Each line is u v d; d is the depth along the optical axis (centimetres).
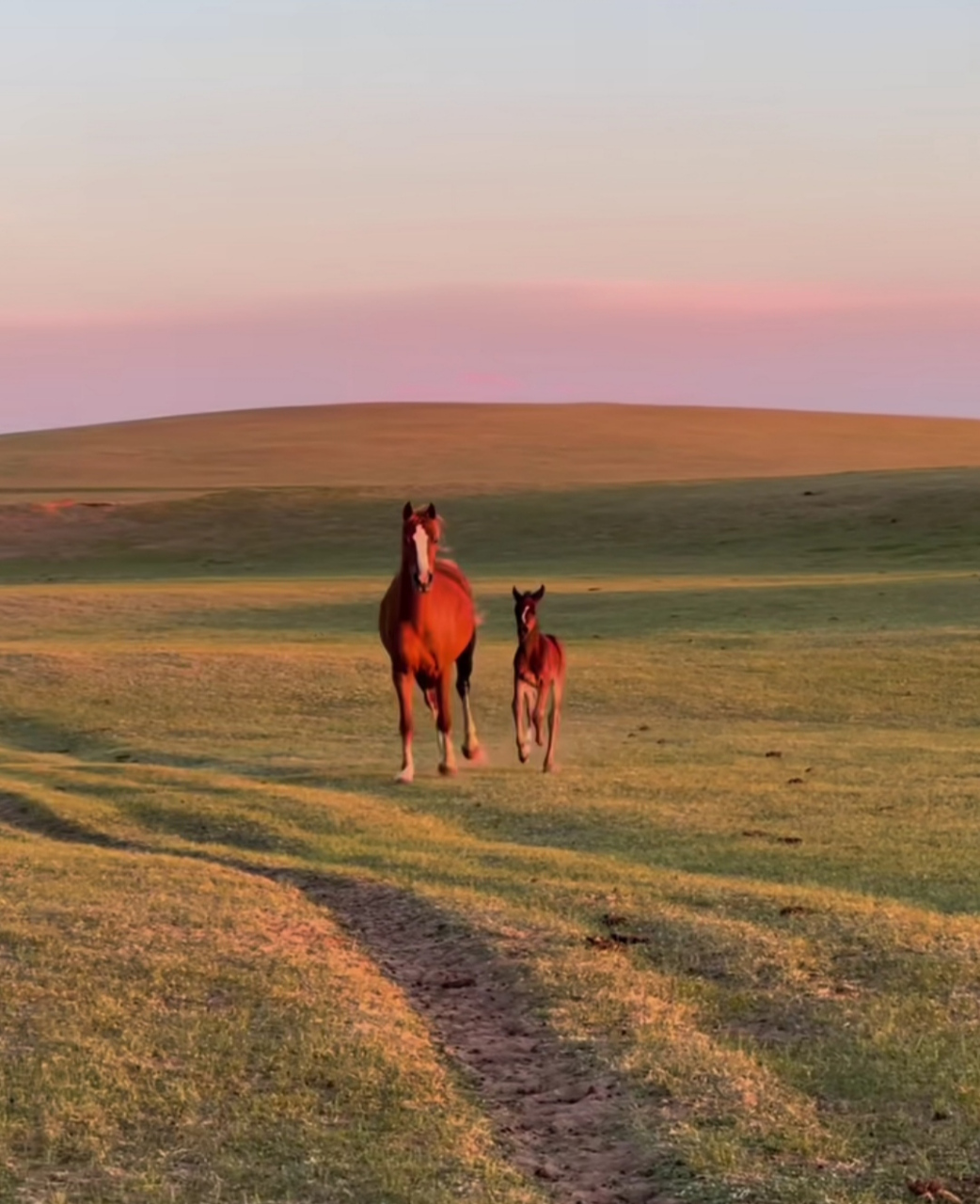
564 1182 705
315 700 2862
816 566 5525
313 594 4706
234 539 7125
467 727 2141
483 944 1084
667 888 1254
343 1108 783
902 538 6103
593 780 1919
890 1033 873
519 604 2012
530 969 1012
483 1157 723
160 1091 805
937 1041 859
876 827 1562
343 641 3675
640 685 2869
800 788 1817
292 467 11369
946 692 2702
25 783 2042
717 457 12212
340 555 6706
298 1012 924
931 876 1324
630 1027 898
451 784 1928
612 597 4325
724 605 4047
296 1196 682
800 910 1152
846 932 1077
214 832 1675
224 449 12812
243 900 1239
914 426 15462
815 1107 784
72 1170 713
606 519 7088
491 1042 899
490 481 10131
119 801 1862
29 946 1077
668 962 1035
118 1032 896
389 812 1739
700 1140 737
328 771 2111
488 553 6525
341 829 1639
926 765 2009
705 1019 927
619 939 1093
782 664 3016
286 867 1431
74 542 7100
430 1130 754
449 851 1490
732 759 2103
